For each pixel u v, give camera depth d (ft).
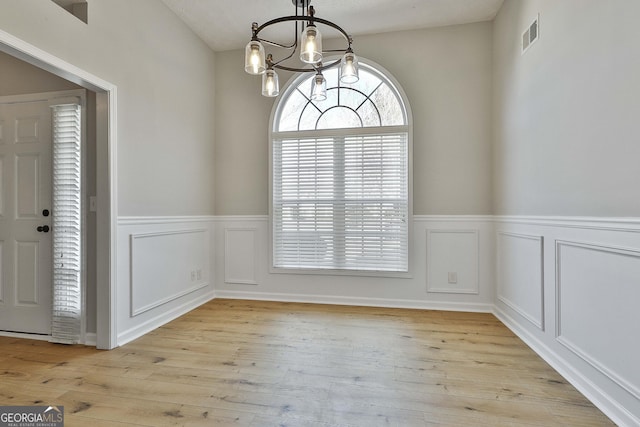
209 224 11.98
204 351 7.59
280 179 11.95
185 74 10.61
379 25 10.76
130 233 8.32
